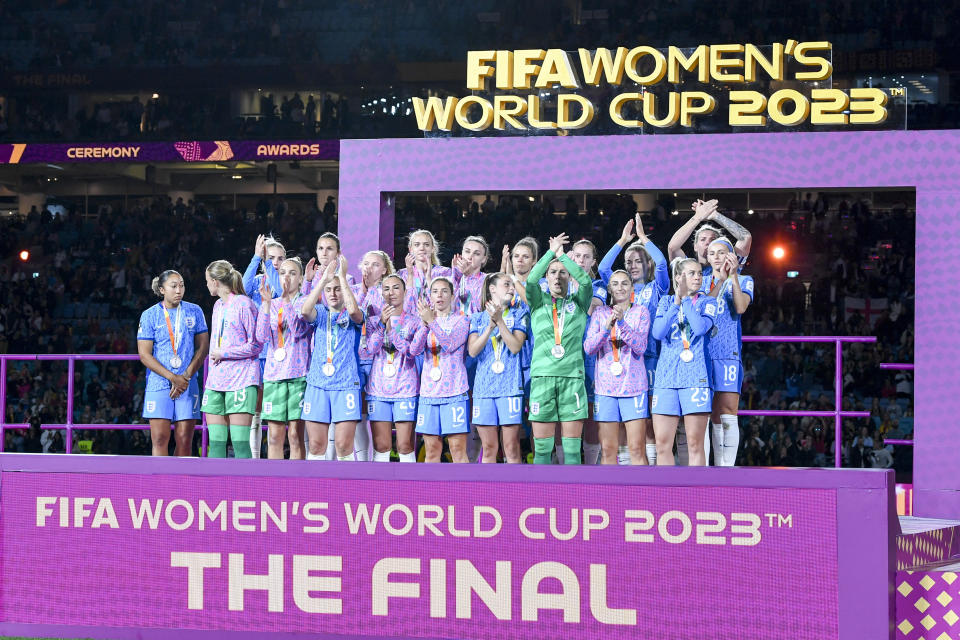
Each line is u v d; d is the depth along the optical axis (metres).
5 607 13.42
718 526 11.86
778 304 44.62
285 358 19.17
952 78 49.59
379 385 18.55
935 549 14.13
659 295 18.91
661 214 45.75
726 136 19.53
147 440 40.00
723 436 19.31
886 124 19.73
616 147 19.95
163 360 20.56
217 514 12.97
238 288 19.73
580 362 18.11
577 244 18.56
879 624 11.32
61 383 46.50
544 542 12.27
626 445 19.22
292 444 19.39
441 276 19.47
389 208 21.19
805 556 11.59
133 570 13.13
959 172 18.66
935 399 18.73
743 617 11.76
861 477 11.45
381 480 12.62
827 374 40.44
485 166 20.41
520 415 18.39
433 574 12.50
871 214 46.12
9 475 13.49
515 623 12.32
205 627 12.94
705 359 18.22
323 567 12.73
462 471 12.46
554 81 20.66
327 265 19.47
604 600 12.12
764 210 46.91
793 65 20.14
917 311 18.86
